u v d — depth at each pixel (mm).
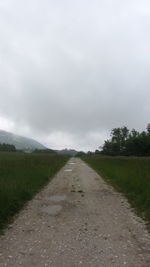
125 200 6727
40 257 3121
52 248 3408
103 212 5406
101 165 19984
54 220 4762
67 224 4512
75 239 3758
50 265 2908
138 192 7207
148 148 64625
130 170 12133
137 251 3322
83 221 4711
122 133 81750
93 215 5156
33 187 8141
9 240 3703
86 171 16031
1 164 12633
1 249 3371
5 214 4871
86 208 5781
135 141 66625
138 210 5574
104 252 3283
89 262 2988
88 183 10148
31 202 6363
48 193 7715
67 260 3041
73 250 3342
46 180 10664
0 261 3006
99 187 9055
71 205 6086
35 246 3479
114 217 4996
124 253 3254
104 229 4238
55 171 15180
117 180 10258
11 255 3176
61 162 25672
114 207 5879
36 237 3834
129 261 3021
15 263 2953
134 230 4188
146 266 2896
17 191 6602
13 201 5773
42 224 4504
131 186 8172
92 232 4082
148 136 66250
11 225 4430
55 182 10336
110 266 2887
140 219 4855
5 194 5809
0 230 4145
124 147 73938
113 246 3490
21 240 3705
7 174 9078
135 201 6438
